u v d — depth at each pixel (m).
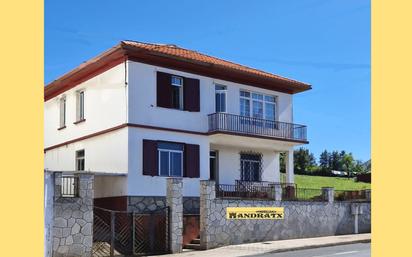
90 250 18.97
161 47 26.83
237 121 27.44
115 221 22.08
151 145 24.55
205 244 21.92
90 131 26.58
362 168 67.19
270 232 24.48
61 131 29.33
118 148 24.38
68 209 18.61
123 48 23.78
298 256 18.67
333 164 68.25
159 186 24.61
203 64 26.33
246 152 29.72
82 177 19.12
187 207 25.45
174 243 21.05
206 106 26.97
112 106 25.06
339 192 29.53
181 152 25.78
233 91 28.19
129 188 23.62
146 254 20.53
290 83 30.03
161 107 25.12
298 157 62.34
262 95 29.64
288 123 29.86
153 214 21.48
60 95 29.75
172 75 25.75
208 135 26.78
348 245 23.42
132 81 24.25
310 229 26.30
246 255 19.44
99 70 26.22
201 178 26.28
